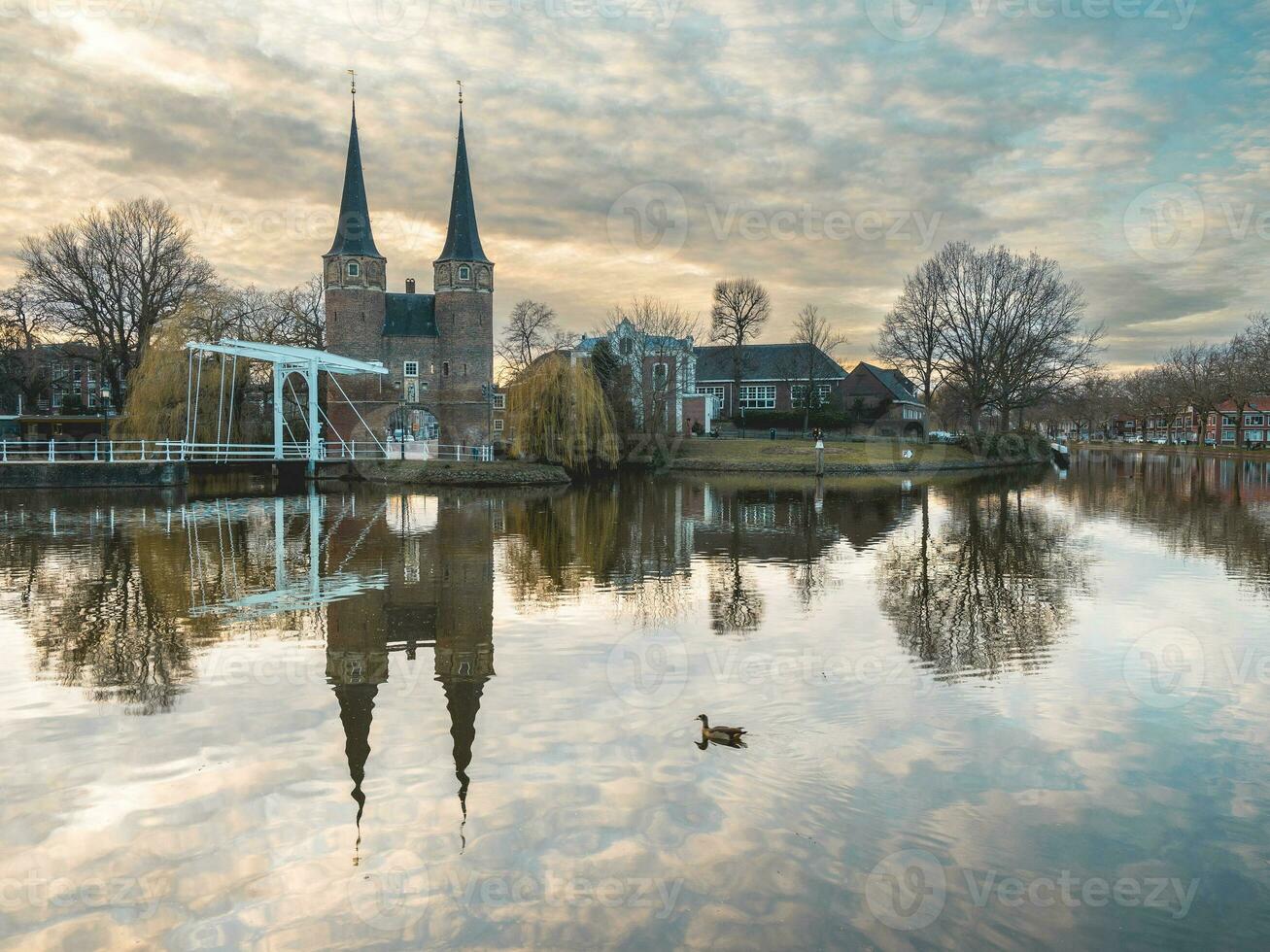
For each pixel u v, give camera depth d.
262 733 8.03
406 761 7.43
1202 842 6.12
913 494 35.03
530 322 67.19
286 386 52.03
